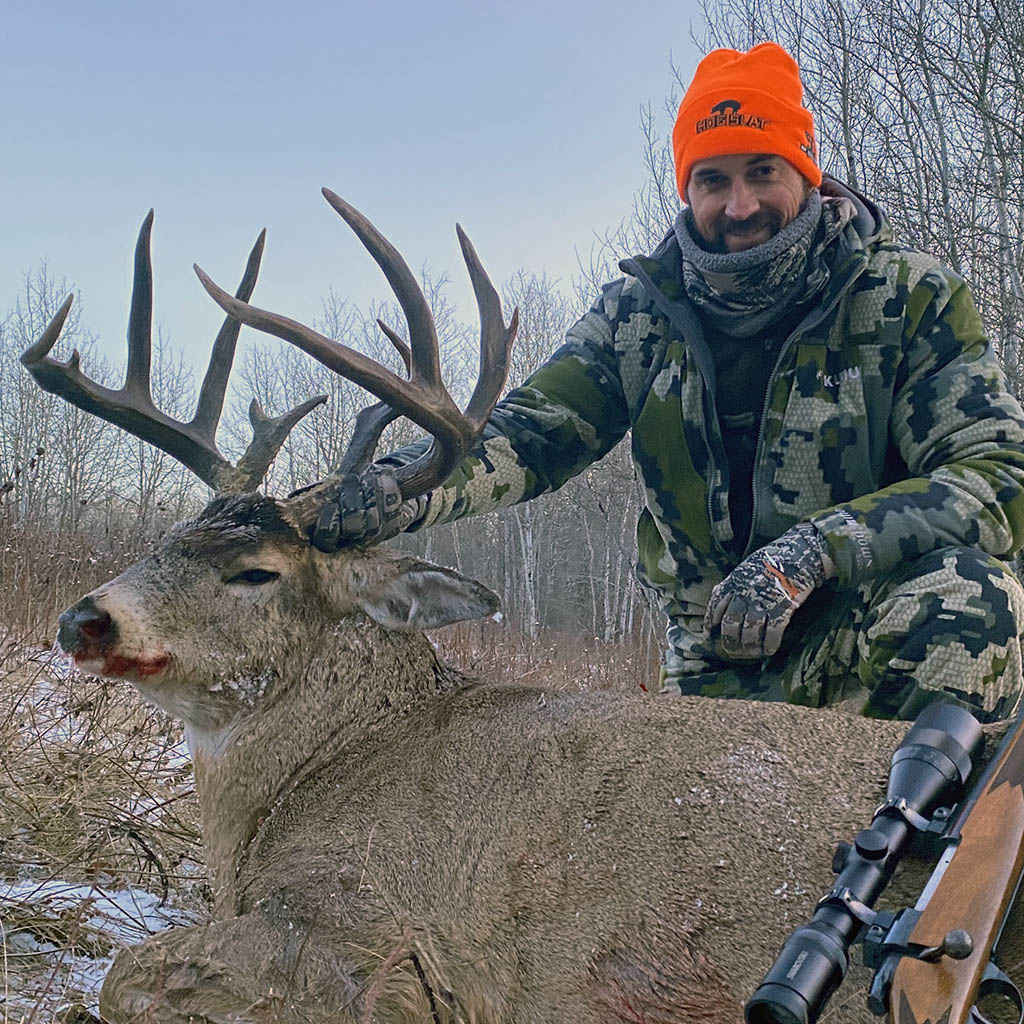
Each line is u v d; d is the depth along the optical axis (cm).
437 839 123
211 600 144
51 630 306
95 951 139
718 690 176
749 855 108
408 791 130
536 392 188
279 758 143
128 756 204
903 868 99
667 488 182
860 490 170
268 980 119
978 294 515
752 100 171
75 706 217
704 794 113
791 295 170
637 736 122
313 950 119
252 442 162
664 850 111
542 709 133
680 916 107
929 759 96
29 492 455
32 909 141
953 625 145
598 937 110
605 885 112
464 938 116
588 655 598
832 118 581
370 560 150
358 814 131
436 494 167
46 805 173
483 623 575
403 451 170
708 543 179
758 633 142
